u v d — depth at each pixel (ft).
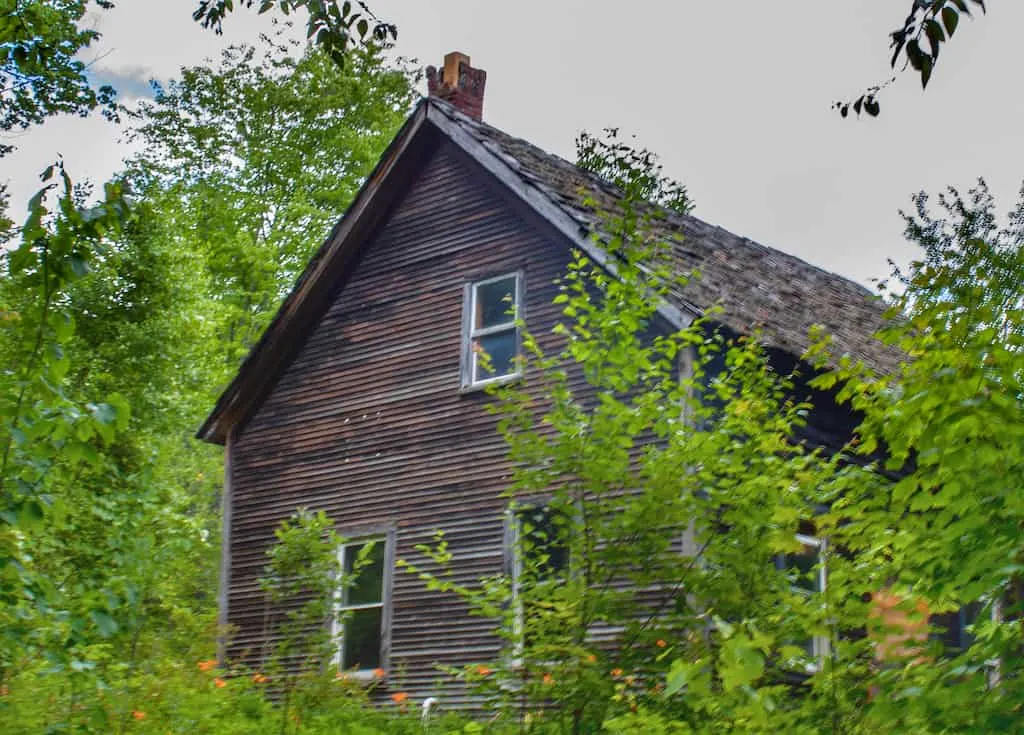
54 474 22.39
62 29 83.46
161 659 35.70
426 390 59.88
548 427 53.78
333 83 119.75
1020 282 21.12
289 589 38.68
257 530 64.08
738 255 67.87
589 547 27.32
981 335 19.77
